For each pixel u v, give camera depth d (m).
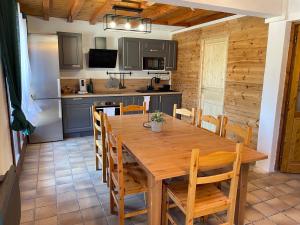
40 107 4.32
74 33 4.68
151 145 2.13
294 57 3.06
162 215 2.03
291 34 3.03
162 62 5.58
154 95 5.36
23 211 2.34
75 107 4.67
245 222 2.23
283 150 3.27
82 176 3.10
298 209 2.45
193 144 2.17
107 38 5.28
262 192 2.77
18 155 3.31
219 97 4.60
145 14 4.43
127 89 5.67
